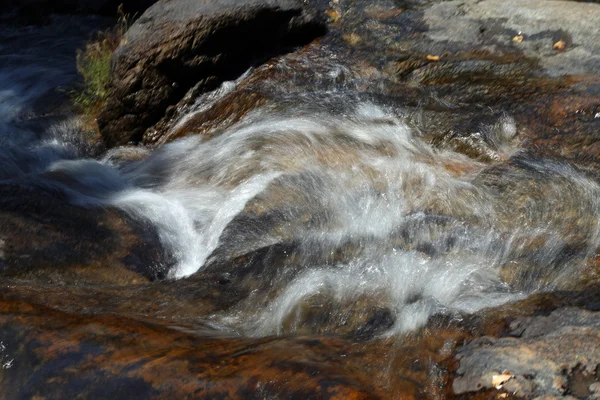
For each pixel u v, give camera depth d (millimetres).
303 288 4008
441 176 4895
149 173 5742
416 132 5457
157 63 6320
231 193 5117
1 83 8328
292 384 2980
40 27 10266
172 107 6496
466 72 6016
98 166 5797
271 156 5383
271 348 3311
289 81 6309
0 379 3252
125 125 6488
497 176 4789
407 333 3482
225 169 5422
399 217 4555
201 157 5703
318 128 5613
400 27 6684
